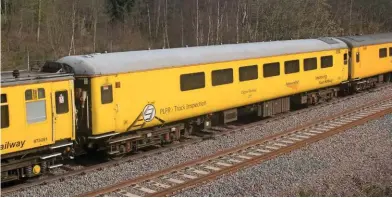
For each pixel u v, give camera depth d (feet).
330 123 62.13
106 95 44.62
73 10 153.69
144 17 204.23
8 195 37.32
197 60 53.52
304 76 70.08
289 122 63.36
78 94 44.04
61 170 44.78
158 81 49.37
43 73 42.22
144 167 44.37
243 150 49.32
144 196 36.42
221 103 57.21
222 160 46.09
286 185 38.96
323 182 40.09
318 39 76.95
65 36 151.23
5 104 37.32
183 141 54.85
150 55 49.73
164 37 175.63
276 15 168.66
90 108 43.91
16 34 137.80
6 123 37.50
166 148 50.19
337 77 77.87
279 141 53.16
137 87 47.32
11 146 37.91
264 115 65.82
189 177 41.06
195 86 53.52
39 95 39.68
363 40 86.07
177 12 207.92
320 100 77.71
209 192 37.32
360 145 51.11
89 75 43.34
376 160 46.29
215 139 54.75
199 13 202.80
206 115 57.62
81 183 39.93
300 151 48.83
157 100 49.42
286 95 67.82
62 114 41.63
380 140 53.21
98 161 48.06
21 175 40.22
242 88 59.67
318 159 46.14
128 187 38.37
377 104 74.69
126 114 46.50
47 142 40.52
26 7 145.28
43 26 146.00
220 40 180.55
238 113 71.20
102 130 44.52
